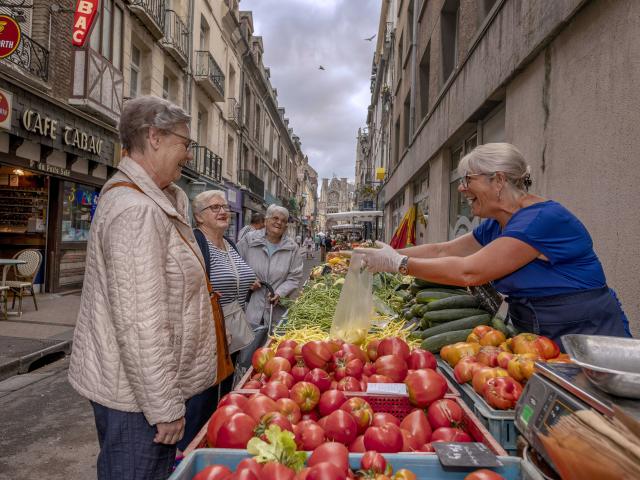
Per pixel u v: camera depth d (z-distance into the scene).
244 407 1.74
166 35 14.89
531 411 1.37
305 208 78.44
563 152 3.97
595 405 1.10
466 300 3.01
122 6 11.97
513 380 1.84
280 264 4.61
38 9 9.12
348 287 2.88
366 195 31.94
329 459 1.30
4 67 8.02
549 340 2.04
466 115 7.01
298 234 62.22
